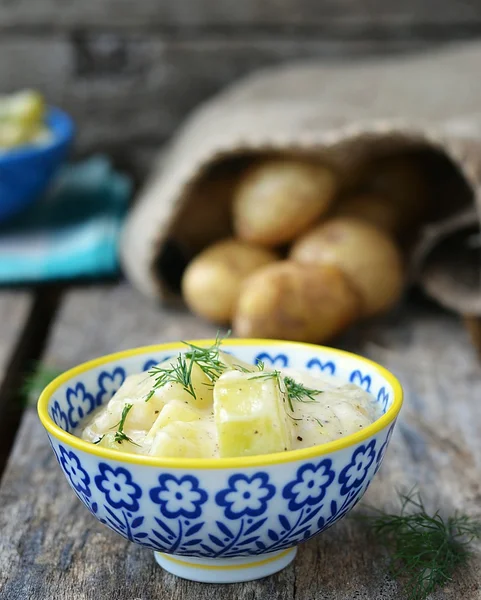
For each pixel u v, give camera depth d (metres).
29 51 0.93
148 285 0.74
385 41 0.92
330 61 0.92
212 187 0.76
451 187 0.76
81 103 0.95
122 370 0.49
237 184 0.74
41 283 0.79
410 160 0.76
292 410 0.44
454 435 0.57
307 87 0.81
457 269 0.71
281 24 0.92
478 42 0.84
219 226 0.76
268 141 0.70
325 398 0.46
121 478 0.42
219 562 0.45
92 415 0.48
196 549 0.43
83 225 0.83
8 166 0.79
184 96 0.94
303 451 0.42
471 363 0.66
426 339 0.70
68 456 0.43
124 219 0.87
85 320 0.74
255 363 0.50
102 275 0.79
